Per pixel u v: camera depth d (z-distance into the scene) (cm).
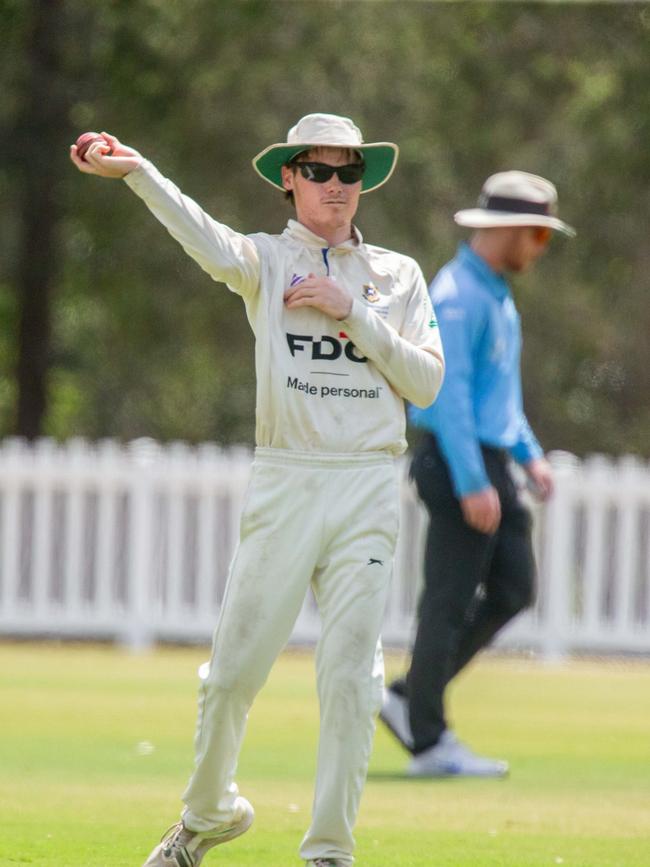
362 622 1756
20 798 2527
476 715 3866
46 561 5491
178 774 2817
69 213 7750
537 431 8819
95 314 8756
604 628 5325
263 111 7350
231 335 8181
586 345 8294
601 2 7975
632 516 5319
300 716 3700
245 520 1780
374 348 1764
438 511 2814
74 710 3747
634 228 8044
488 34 7875
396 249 7494
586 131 7875
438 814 2461
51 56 7444
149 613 5438
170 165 7650
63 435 9369
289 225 1828
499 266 2866
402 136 7406
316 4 7231
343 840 1775
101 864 2000
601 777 2903
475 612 2942
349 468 1764
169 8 7194
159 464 5447
